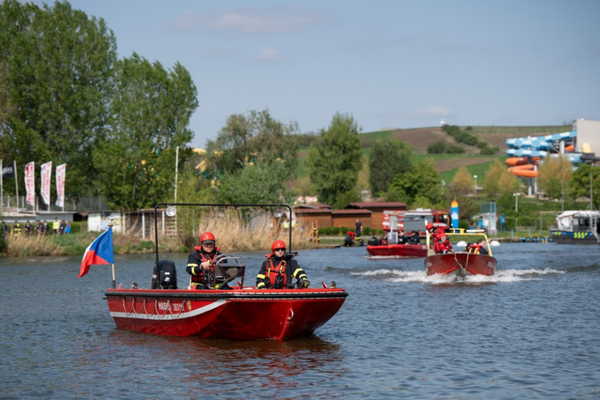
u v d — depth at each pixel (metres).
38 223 55.00
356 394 10.69
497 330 16.06
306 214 83.31
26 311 20.11
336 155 114.25
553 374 11.77
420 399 10.38
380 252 46.44
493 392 10.70
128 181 67.88
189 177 57.97
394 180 124.38
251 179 65.19
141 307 15.97
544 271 33.12
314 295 14.02
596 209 109.75
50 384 11.48
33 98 79.25
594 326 16.52
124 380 11.67
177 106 72.56
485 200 131.25
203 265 14.81
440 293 23.89
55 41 80.56
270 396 10.63
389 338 15.12
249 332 14.56
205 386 11.23
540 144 153.38
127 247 50.47
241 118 89.88
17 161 79.00
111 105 71.75
